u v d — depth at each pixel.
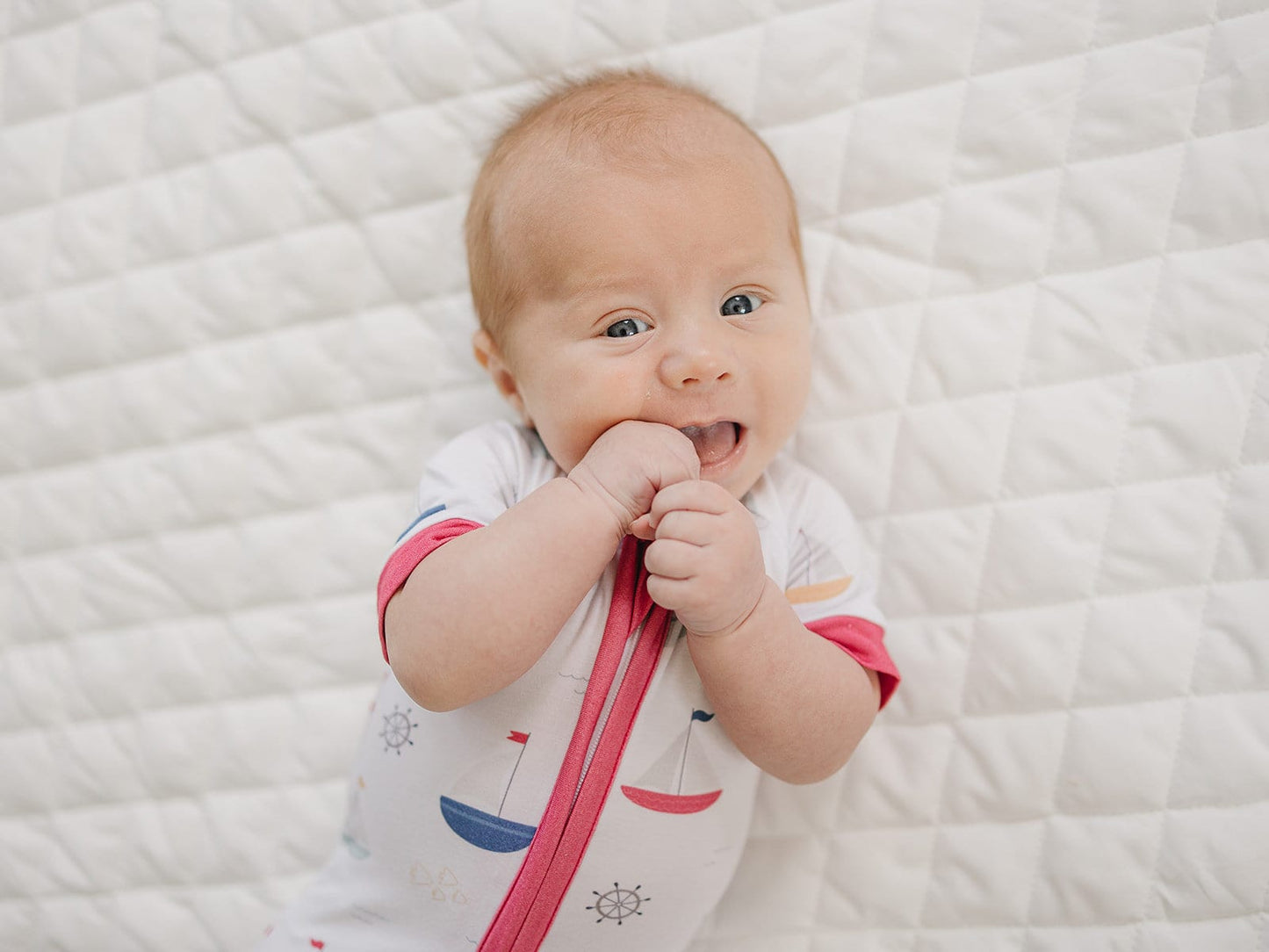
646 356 0.79
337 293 1.11
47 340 1.17
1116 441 0.94
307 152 1.12
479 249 0.88
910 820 0.96
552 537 0.73
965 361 0.98
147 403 1.14
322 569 1.10
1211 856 0.90
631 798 0.79
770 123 1.04
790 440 1.02
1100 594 0.94
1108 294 0.96
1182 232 0.94
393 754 0.84
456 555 0.74
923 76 1.00
